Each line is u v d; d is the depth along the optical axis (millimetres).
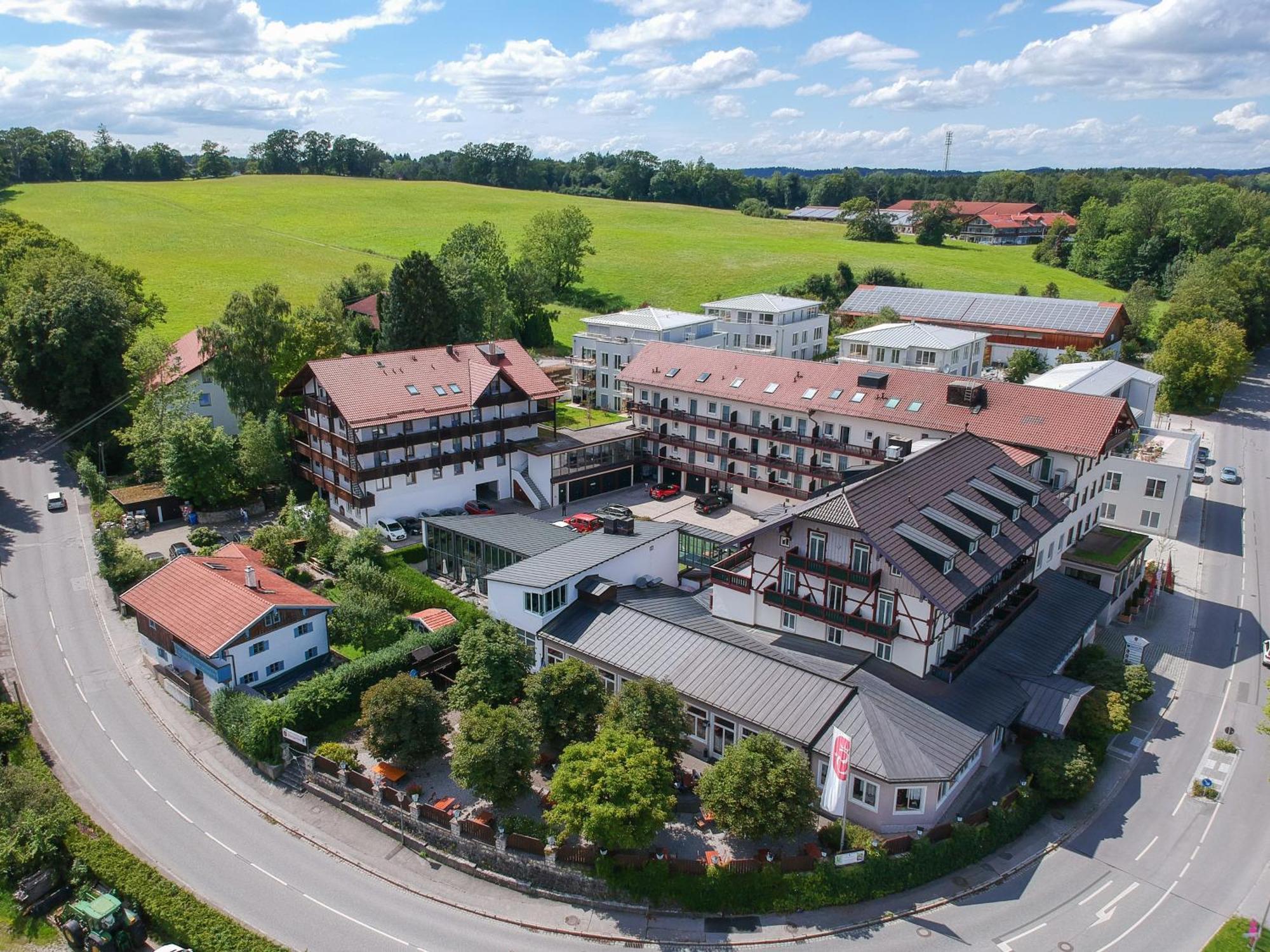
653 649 52625
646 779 41031
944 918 40156
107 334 89875
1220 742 52750
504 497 87188
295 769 50000
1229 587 73750
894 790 42781
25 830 43125
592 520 78750
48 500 83938
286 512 75562
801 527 52469
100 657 61438
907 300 150125
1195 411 124625
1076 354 127688
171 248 172250
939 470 57562
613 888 41219
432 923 40375
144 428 84625
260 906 41062
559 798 41969
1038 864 43500
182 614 57156
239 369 87125
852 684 47344
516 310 137875
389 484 77312
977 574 50875
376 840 45594
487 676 51094
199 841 45219
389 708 47281
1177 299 144375
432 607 64562
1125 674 55031
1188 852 44344
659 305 166250
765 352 125125
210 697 55062
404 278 102750
